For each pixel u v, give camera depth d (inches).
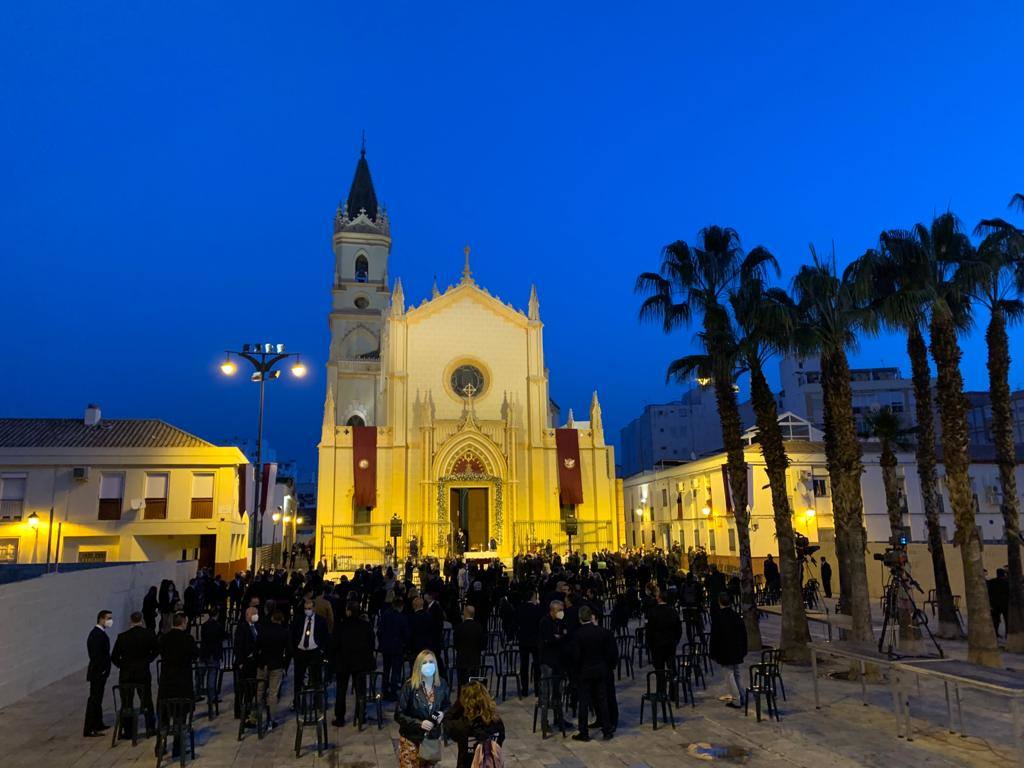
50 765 450.0
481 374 2373.3
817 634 936.3
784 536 788.0
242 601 877.8
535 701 608.7
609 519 2287.2
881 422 1043.3
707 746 467.8
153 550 1614.2
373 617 969.5
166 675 457.1
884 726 508.7
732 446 855.1
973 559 703.1
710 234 905.5
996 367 841.5
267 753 474.9
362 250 3371.1
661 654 546.3
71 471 1529.3
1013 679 433.7
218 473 1573.6
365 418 2950.3
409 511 2156.7
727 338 849.5
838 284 754.8
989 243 807.1
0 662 612.4
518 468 2242.9
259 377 1193.4
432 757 340.5
